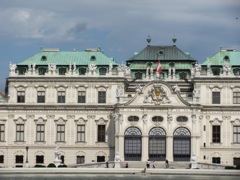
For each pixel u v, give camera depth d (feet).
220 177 651.25
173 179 621.31
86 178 628.69
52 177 640.58
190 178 635.25
